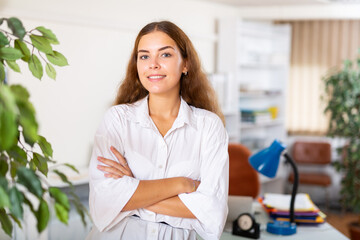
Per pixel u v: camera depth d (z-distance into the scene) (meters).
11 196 0.75
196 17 4.59
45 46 1.02
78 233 3.01
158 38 1.43
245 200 2.18
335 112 4.77
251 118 4.87
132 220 1.45
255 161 2.04
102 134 1.49
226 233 2.06
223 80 4.48
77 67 3.50
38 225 0.82
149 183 1.41
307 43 5.48
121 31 3.84
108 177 1.42
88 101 3.62
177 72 1.47
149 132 1.48
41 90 3.25
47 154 1.06
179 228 1.45
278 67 5.39
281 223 2.13
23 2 3.08
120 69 3.86
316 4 4.76
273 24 5.51
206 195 1.43
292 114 5.60
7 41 0.92
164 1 4.21
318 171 5.55
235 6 5.00
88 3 3.54
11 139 0.63
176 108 1.54
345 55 5.39
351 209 5.35
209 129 1.51
